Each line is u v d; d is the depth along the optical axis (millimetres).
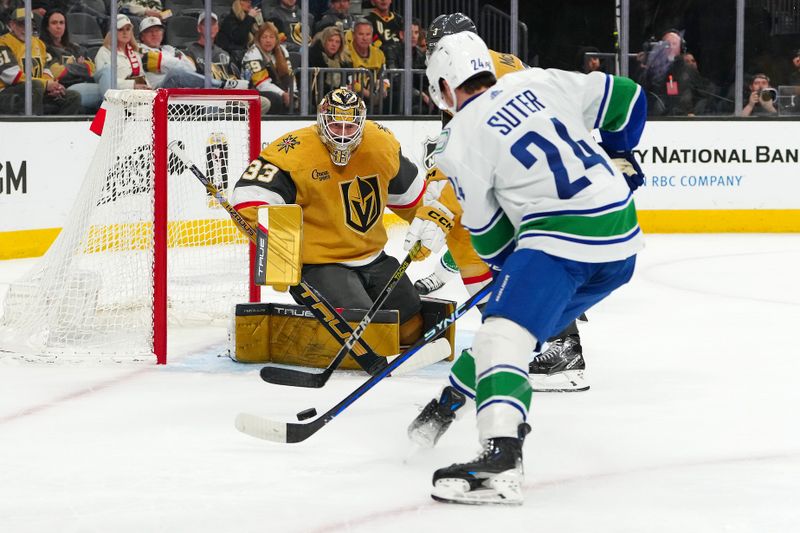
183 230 10133
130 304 8141
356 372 7023
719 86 17953
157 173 7152
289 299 9922
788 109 17609
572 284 4418
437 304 7355
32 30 15297
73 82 15719
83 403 6172
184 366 7223
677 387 6582
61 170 13328
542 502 4375
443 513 4211
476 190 4504
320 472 4785
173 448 5195
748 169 16125
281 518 4148
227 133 12320
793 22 17922
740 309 9602
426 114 17453
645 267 12438
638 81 17688
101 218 7996
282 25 16672
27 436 5441
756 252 13719
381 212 7547
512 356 4297
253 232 6969
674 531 4020
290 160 7238
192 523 4098
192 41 16547
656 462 4980
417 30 17312
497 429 4258
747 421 5750
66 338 7703
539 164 4383
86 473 4777
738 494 4480
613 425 5664
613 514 4219
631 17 18375
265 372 5762
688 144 16000
